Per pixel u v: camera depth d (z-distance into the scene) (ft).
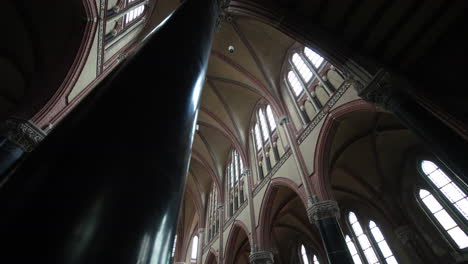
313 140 34.45
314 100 37.32
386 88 20.88
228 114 57.67
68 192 2.97
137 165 3.79
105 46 27.76
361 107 28.55
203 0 10.34
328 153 32.60
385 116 35.50
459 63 19.17
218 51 49.73
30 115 19.20
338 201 48.08
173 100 5.39
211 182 73.10
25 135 17.88
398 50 22.00
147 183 3.75
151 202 3.64
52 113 20.27
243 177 52.80
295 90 43.29
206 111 59.62
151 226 3.45
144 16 40.27
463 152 15.76
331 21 23.71
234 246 48.62
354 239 43.93
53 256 2.37
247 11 27.25
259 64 47.50
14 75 25.90
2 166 15.89
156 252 3.37
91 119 4.03
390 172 40.81
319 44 23.97
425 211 35.96
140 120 4.42
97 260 2.60
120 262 2.77
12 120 17.87
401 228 37.14
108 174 3.39
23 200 2.83
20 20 22.54
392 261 37.37
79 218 2.77
